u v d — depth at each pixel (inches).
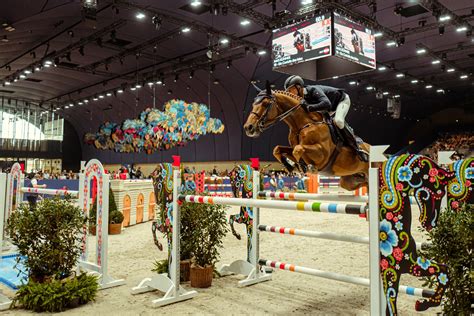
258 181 180.5
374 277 81.4
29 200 243.9
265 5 495.5
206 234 170.4
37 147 1486.2
